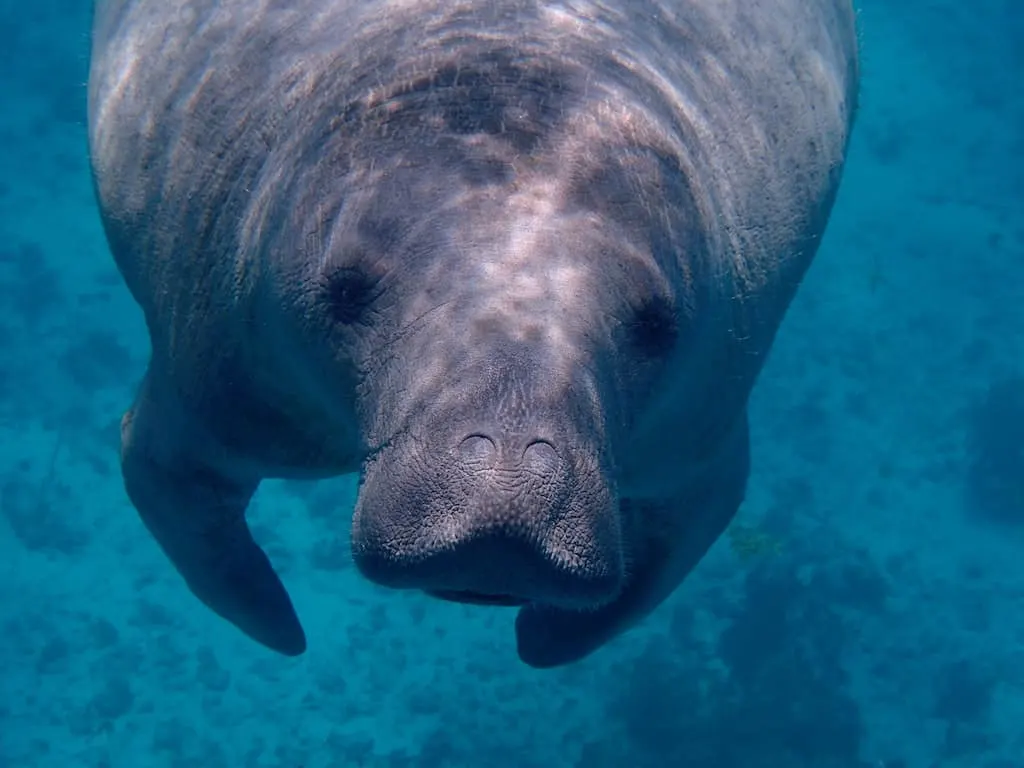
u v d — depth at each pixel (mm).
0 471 12539
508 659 11562
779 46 3955
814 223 4211
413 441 2139
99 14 4531
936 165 19031
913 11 22453
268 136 3025
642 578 4270
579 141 2393
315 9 3121
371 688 11203
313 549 11984
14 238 15164
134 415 4031
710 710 11141
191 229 3344
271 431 3367
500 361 2131
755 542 12766
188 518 4012
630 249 2369
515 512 2021
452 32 2582
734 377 3588
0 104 17375
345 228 2373
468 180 2314
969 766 11211
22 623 11430
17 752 10586
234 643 11516
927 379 15156
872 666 12133
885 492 13797
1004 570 13125
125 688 10922
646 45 2990
